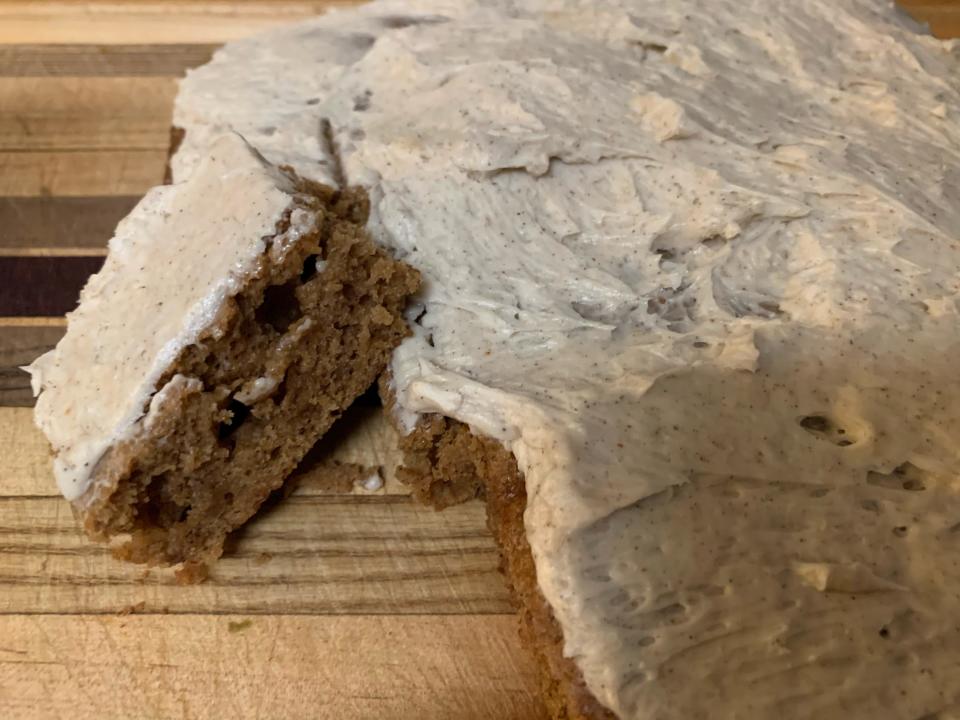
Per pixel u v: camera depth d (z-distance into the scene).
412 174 0.16
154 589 0.15
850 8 0.19
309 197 0.14
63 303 0.19
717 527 0.12
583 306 0.15
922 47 0.18
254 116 0.18
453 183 0.16
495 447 0.13
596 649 0.11
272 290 0.14
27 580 0.15
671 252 0.16
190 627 0.14
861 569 0.11
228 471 0.14
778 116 0.17
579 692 0.11
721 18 0.18
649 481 0.12
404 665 0.14
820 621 0.11
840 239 0.15
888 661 0.11
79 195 0.21
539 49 0.18
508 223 0.16
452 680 0.14
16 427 0.17
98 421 0.13
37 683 0.14
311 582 0.15
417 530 0.16
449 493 0.16
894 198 0.15
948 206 0.15
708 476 0.12
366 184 0.16
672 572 0.11
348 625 0.14
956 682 0.11
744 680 0.11
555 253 0.15
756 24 0.18
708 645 0.11
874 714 0.11
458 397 0.14
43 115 0.22
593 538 0.12
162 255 0.15
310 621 0.14
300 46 0.20
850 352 0.13
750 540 0.12
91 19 0.24
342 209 0.16
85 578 0.15
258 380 0.14
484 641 0.14
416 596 0.15
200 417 0.13
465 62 0.18
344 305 0.14
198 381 0.13
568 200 0.16
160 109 0.22
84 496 0.13
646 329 0.14
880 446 0.12
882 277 0.15
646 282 0.15
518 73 0.17
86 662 0.14
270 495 0.16
